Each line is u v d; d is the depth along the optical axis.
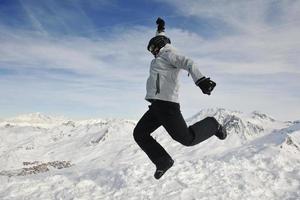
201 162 9.82
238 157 10.51
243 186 7.98
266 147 12.11
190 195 7.74
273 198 7.52
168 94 3.87
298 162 9.75
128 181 8.94
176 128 3.86
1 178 10.40
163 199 7.69
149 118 4.16
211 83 3.43
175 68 3.87
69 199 8.27
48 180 9.84
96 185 9.16
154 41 4.04
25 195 8.82
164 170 4.20
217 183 8.29
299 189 7.87
